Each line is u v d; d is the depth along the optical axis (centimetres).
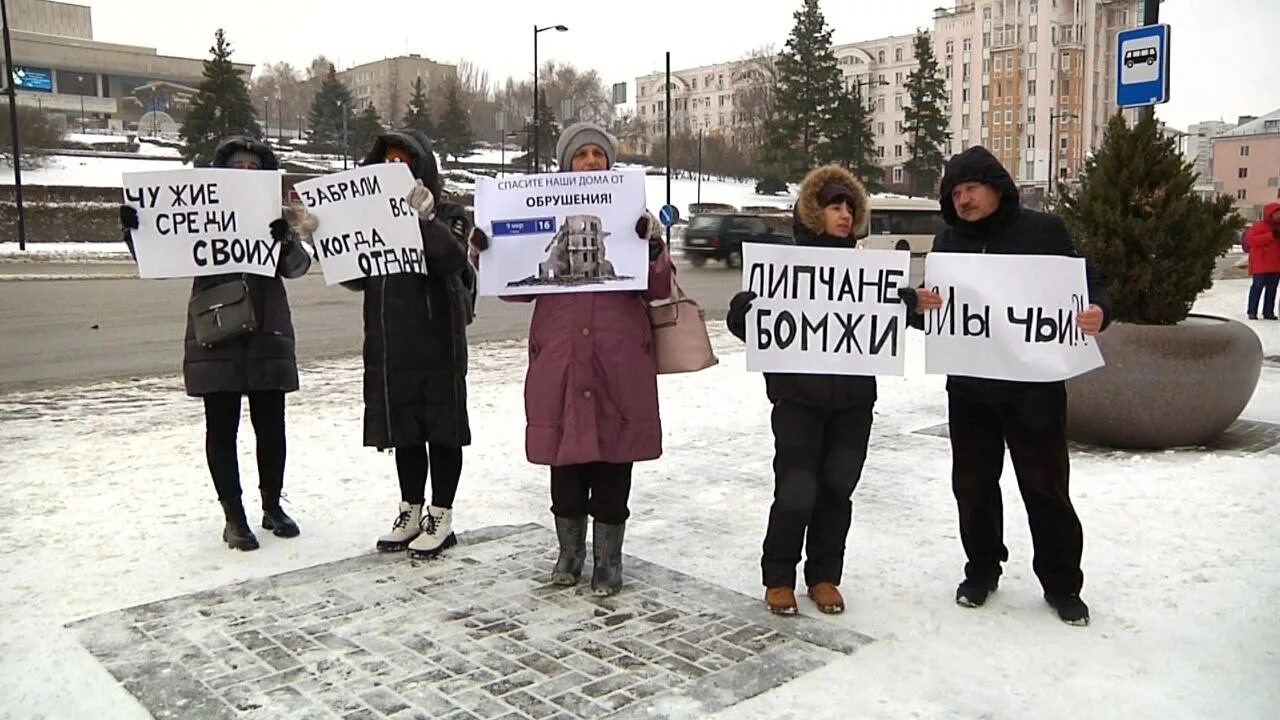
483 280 452
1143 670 373
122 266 3041
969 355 425
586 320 446
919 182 7738
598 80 12188
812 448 431
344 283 510
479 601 445
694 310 464
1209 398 702
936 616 427
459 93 11338
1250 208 9800
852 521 567
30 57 10694
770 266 427
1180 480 634
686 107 13200
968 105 9962
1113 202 734
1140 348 704
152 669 374
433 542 506
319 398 966
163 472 677
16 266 2948
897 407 923
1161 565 485
